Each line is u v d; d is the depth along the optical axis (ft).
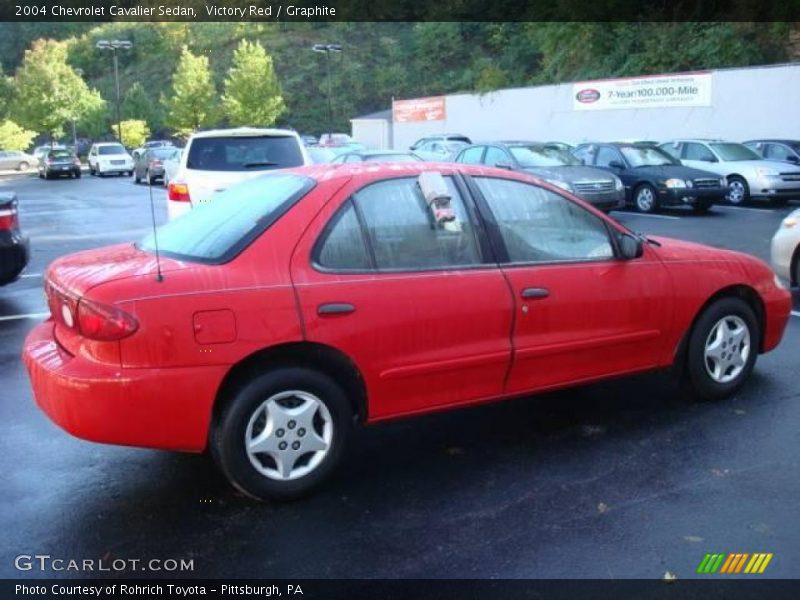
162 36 270.67
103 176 129.18
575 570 10.57
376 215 13.23
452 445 14.85
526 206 14.64
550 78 132.16
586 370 14.93
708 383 16.47
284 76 246.88
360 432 15.55
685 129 86.79
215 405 12.05
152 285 11.55
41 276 33.14
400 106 135.54
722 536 11.34
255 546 11.28
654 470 13.53
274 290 12.03
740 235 43.09
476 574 10.52
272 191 13.65
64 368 11.57
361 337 12.55
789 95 76.13
